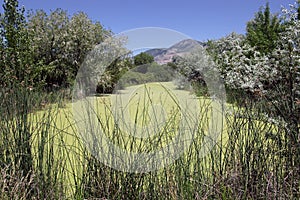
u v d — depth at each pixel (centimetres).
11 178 182
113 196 178
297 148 180
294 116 193
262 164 180
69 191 196
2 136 204
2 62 574
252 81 446
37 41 884
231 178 176
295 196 173
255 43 802
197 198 170
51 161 194
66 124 304
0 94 225
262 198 170
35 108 235
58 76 898
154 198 178
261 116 205
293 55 427
